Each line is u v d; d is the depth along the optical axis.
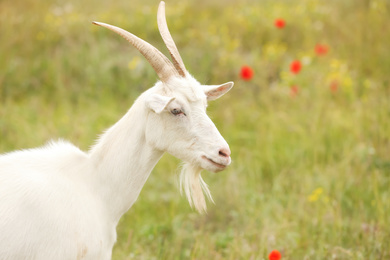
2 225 5.79
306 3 21.88
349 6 21.75
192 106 6.48
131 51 17.59
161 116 6.45
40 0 21.11
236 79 16.45
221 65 16.80
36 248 5.89
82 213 6.21
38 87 16.11
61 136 12.92
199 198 7.00
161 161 12.31
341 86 14.79
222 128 13.77
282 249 8.94
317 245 9.16
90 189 6.52
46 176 6.29
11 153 6.59
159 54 6.49
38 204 5.98
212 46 17.75
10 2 20.25
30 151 6.62
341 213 10.12
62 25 18.56
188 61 17.09
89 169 6.62
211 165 6.43
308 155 12.55
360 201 9.96
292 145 13.07
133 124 6.60
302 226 9.63
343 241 9.24
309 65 16.34
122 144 6.62
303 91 15.00
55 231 5.96
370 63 16.91
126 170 6.59
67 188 6.28
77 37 18.12
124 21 19.03
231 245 9.05
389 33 18.16
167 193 11.29
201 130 6.45
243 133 13.62
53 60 16.91
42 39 17.86
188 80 6.55
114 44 17.97
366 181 11.10
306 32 19.36
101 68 16.41
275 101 15.31
